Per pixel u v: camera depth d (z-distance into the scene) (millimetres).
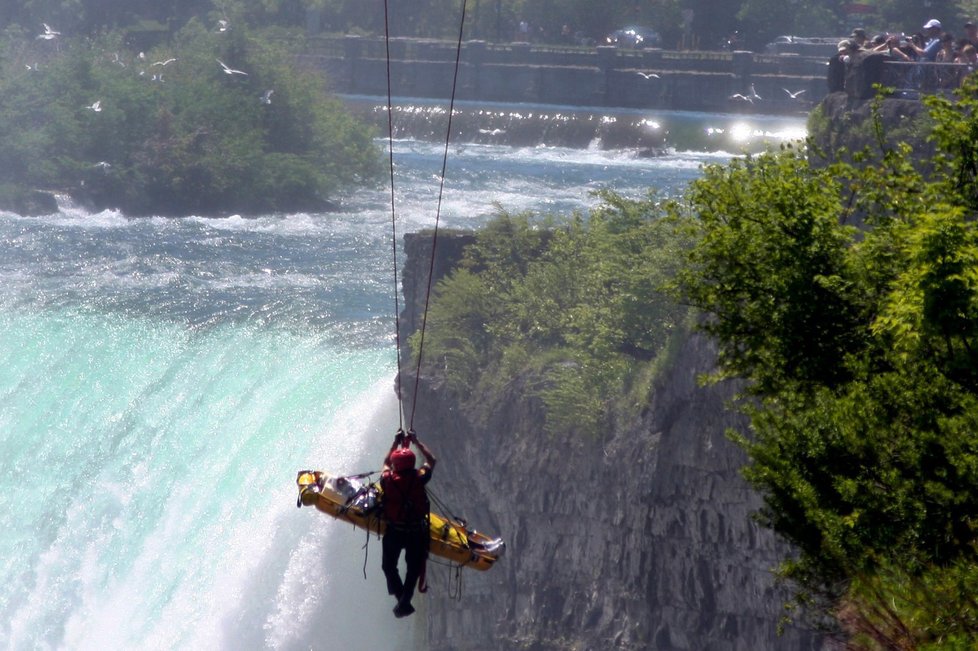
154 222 197625
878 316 48375
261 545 105375
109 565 108750
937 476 44562
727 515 79688
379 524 42719
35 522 112625
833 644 68625
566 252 99750
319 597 101938
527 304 97938
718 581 80875
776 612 76938
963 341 44344
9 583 108938
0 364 129750
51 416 122250
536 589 90500
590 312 93250
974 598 41125
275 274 162250
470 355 97562
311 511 104312
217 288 153125
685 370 82250
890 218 54125
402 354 102812
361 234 191375
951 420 44000
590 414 88438
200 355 127250
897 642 44656
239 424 115750
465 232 105750
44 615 107000
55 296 147375
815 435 47906
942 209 45594
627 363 89312
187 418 118750
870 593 45156
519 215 108375
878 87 60375
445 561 93688
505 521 92938
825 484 47844
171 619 104938
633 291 89875
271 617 102875
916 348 47094
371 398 112875
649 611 84438
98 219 198125
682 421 82500
